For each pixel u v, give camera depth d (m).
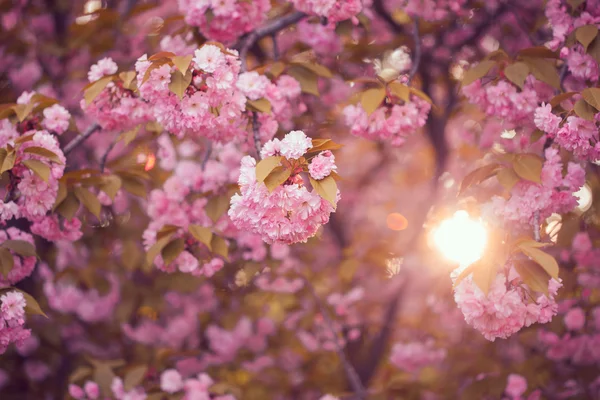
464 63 4.96
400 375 5.11
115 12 4.73
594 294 4.67
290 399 5.47
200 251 3.50
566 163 2.96
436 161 5.09
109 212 5.09
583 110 2.55
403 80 3.39
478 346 4.89
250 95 2.78
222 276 4.76
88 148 5.45
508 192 2.93
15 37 5.39
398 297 5.12
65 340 5.71
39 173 2.66
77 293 5.65
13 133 2.97
